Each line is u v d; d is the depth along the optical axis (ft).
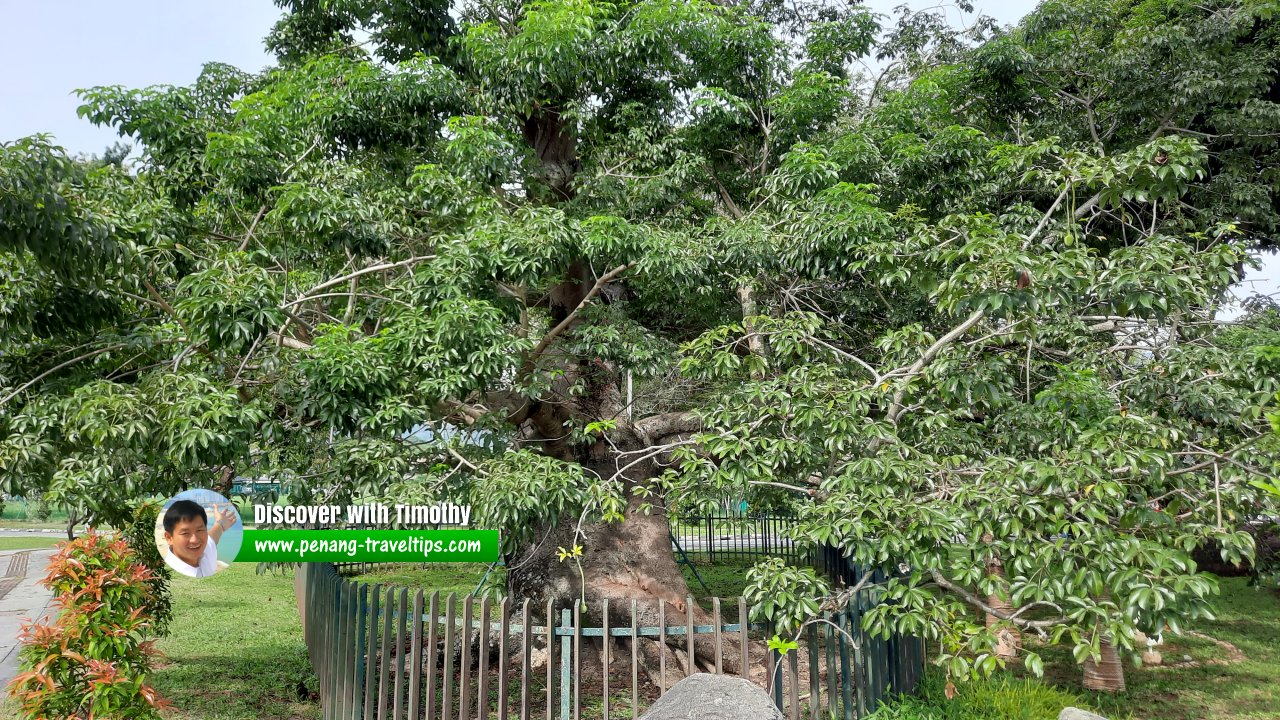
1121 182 20.92
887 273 23.45
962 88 44.47
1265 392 17.70
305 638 35.50
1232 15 43.52
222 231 32.86
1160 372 22.24
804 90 35.65
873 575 24.91
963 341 23.75
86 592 18.53
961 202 35.99
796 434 21.95
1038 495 18.17
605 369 34.76
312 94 34.86
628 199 35.73
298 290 27.89
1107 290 19.63
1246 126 41.73
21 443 19.19
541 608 33.65
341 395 21.95
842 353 23.94
